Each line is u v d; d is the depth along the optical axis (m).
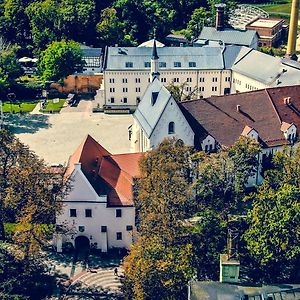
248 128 158.38
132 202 138.12
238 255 110.38
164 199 121.06
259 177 159.25
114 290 129.00
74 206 137.75
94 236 140.62
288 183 130.12
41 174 132.62
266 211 116.88
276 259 113.38
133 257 112.44
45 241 136.75
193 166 140.62
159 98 156.62
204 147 156.25
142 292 108.44
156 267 108.75
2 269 119.00
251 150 146.25
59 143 195.62
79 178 135.75
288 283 108.69
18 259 124.38
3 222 138.88
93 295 127.44
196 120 157.88
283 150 150.12
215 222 121.62
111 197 138.88
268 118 162.62
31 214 126.25
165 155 132.62
